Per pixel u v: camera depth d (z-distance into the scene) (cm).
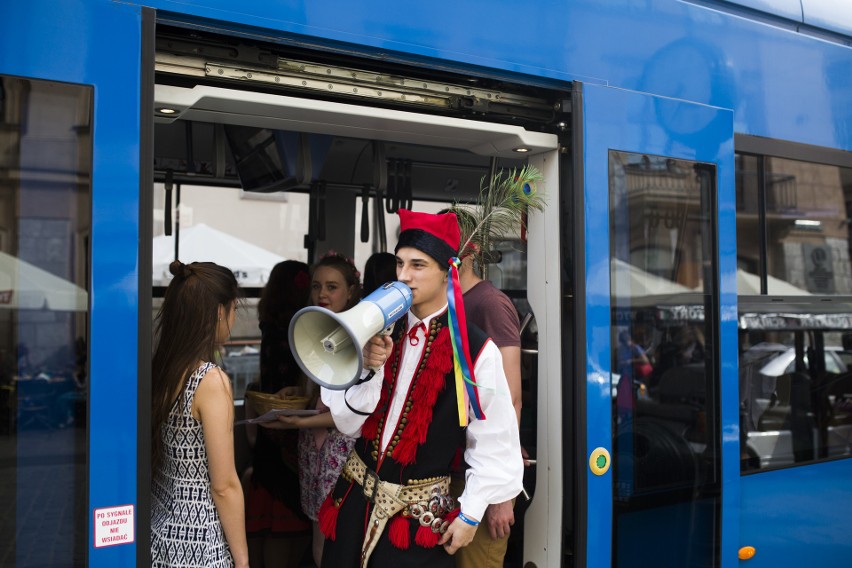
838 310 346
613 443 265
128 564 184
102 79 184
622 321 268
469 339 231
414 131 253
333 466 302
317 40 215
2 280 175
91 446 180
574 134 260
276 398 314
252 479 345
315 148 340
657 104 280
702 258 289
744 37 312
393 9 228
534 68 254
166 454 219
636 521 270
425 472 231
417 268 229
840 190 346
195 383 215
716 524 290
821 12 342
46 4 179
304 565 374
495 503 230
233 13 202
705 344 289
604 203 264
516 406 261
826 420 341
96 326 181
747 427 315
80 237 181
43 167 179
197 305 221
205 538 216
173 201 389
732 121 300
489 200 255
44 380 178
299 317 196
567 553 263
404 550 230
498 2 248
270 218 410
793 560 329
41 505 177
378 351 217
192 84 211
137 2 189
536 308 274
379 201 410
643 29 280
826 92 340
